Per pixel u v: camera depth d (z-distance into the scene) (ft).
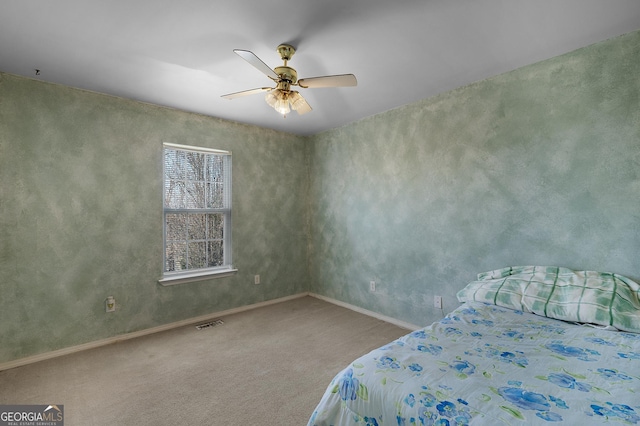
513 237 8.11
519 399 3.45
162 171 10.52
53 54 7.07
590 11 5.72
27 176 8.20
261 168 13.10
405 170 10.63
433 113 9.81
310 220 14.62
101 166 9.34
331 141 13.48
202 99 9.91
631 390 3.58
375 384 3.93
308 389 6.88
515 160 8.05
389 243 11.18
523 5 5.54
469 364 4.28
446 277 9.53
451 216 9.39
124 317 9.72
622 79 6.52
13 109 8.02
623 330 5.42
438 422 3.24
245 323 10.98
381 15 5.79
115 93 9.38
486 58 7.47
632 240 6.43
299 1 5.37
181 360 8.23
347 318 11.49
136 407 6.23
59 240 8.66
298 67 7.86
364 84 8.93
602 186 6.79
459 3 5.47
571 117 7.17
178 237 11.10
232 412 6.09
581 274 6.78
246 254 12.60
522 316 6.39
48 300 8.47
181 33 6.32
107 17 5.77
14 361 7.95
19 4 5.35
